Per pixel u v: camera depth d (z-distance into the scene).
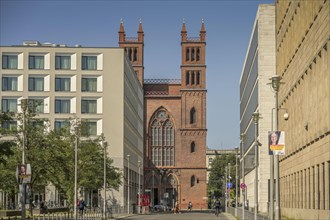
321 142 50.59
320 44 49.56
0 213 63.66
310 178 56.25
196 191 163.00
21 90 116.88
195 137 164.50
